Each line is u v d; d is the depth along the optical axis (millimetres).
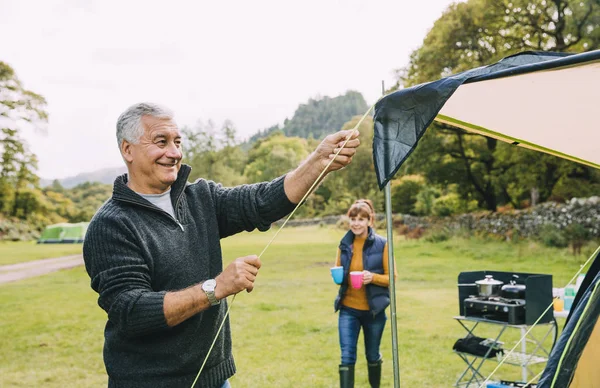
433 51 24203
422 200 30516
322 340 7207
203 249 2275
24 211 47062
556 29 21125
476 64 23453
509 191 24641
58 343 7508
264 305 9867
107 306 1990
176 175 2232
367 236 4527
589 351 1920
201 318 2148
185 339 2096
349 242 4574
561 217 18047
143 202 2135
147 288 2027
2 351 7098
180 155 2205
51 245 36875
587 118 2623
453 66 24062
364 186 44688
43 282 15234
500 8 22125
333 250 22109
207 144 61750
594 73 2068
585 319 1956
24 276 17172
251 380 5492
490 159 24906
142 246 2072
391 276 2865
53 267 20031
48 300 11625
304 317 8758
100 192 69250
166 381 2076
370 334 4512
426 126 1972
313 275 14234
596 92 2275
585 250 15430
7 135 41750
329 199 48031
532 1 21297
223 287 1918
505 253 16703
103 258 2035
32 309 10477
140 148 2145
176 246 2172
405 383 5191
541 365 5641
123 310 1940
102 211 2127
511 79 2143
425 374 5469
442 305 9242
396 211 33250
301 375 5645
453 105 2537
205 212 2352
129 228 2072
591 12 20141
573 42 20891
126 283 1986
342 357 4398
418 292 10617
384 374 5516
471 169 26188
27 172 43781
